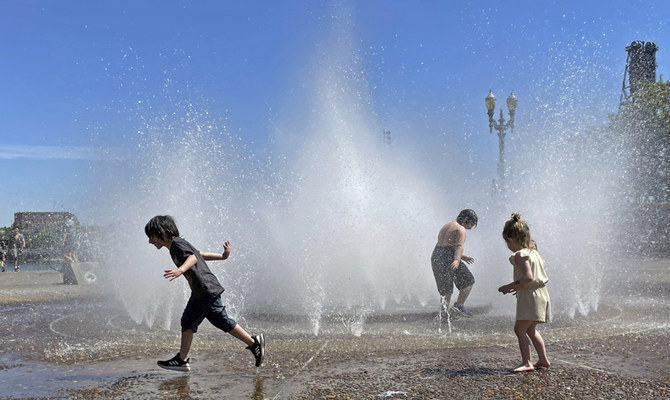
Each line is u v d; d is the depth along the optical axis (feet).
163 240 20.06
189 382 18.69
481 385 17.61
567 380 18.01
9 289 60.95
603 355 21.68
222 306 19.98
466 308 33.04
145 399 16.71
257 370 20.16
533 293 19.60
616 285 51.37
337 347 24.12
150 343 25.94
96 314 37.50
